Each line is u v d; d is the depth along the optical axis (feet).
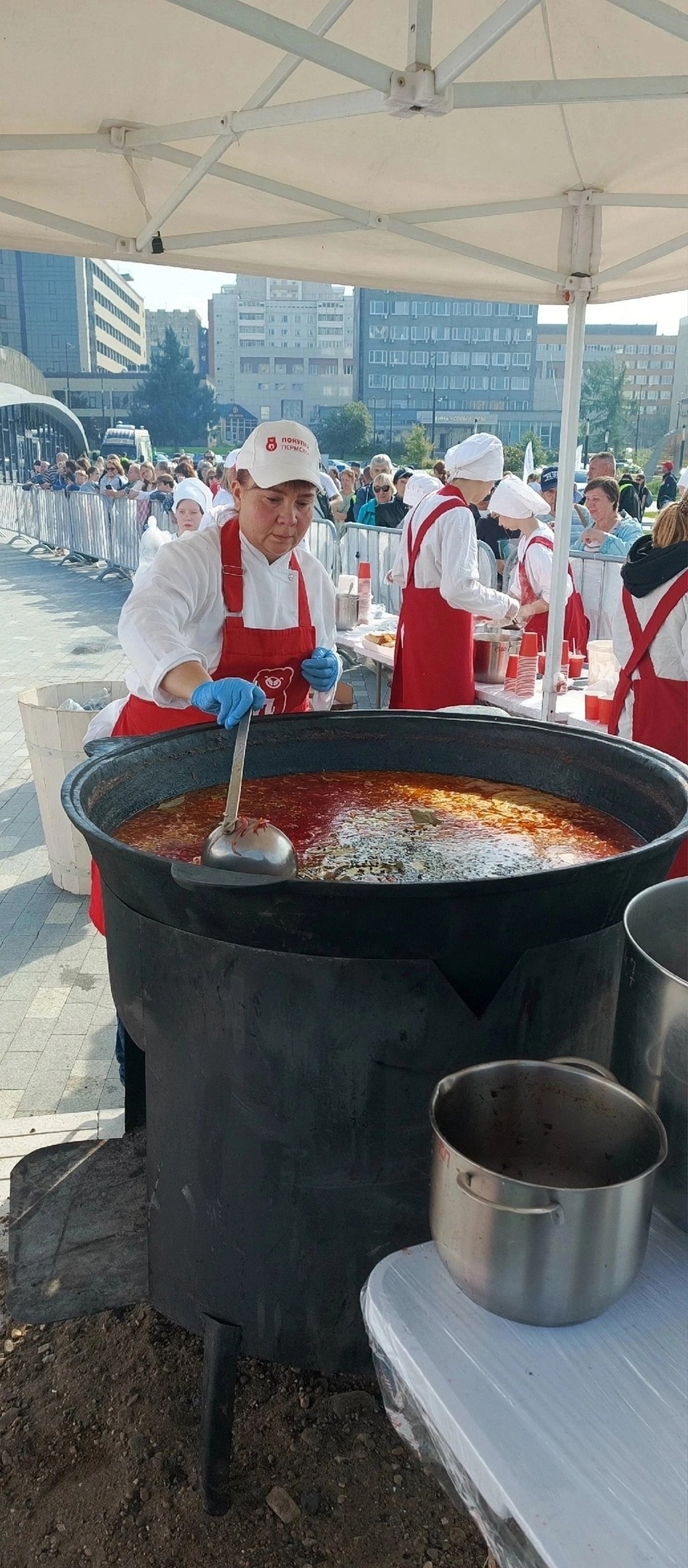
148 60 8.20
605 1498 2.77
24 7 7.38
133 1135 7.80
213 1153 5.16
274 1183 5.02
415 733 7.26
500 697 14.24
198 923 4.50
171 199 10.03
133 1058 7.50
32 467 153.07
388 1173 4.89
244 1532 5.24
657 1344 3.31
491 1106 3.87
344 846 5.73
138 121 9.27
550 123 9.60
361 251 12.64
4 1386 6.20
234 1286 5.41
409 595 15.55
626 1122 3.67
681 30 6.41
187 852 5.52
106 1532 5.28
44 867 15.79
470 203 11.41
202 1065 4.99
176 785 6.57
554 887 4.20
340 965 4.38
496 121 9.51
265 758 7.02
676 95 6.89
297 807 6.42
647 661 11.09
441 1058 4.63
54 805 14.10
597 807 6.41
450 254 12.69
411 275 13.73
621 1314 3.43
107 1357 6.28
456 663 15.34
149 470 51.44
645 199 11.02
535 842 5.83
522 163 10.47
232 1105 4.97
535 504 17.97
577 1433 2.97
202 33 7.86
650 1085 3.68
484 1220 3.25
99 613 41.57
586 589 21.11
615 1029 4.01
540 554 17.85
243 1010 4.66
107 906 5.37
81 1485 5.54
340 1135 4.79
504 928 4.27
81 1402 6.02
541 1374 3.18
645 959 3.66
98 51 8.00
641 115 9.40
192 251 12.49
